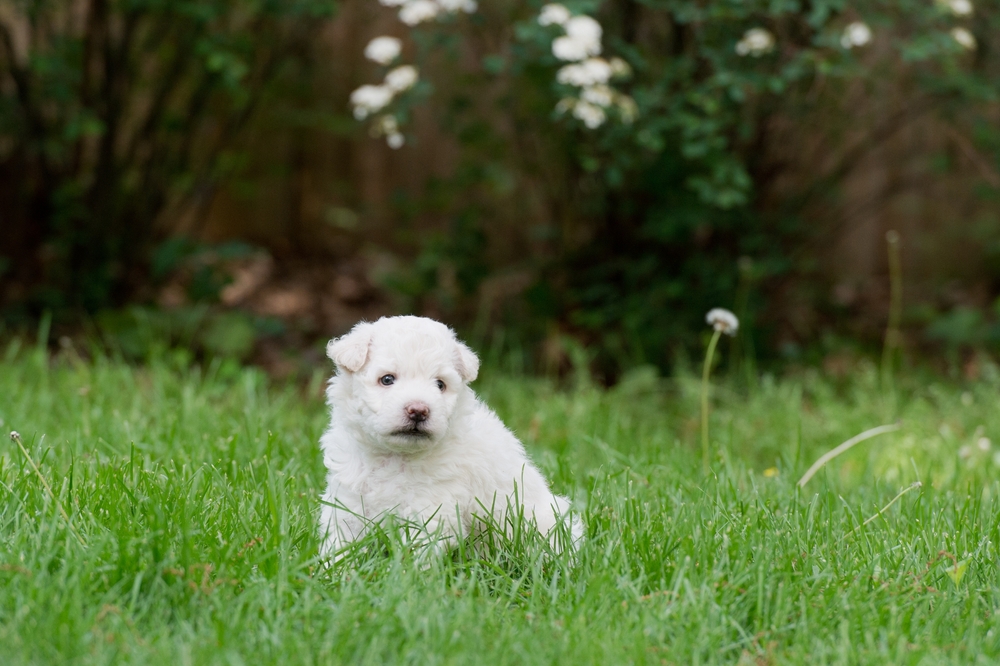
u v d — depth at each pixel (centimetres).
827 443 535
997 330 777
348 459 318
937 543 323
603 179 714
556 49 552
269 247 962
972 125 725
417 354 307
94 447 397
